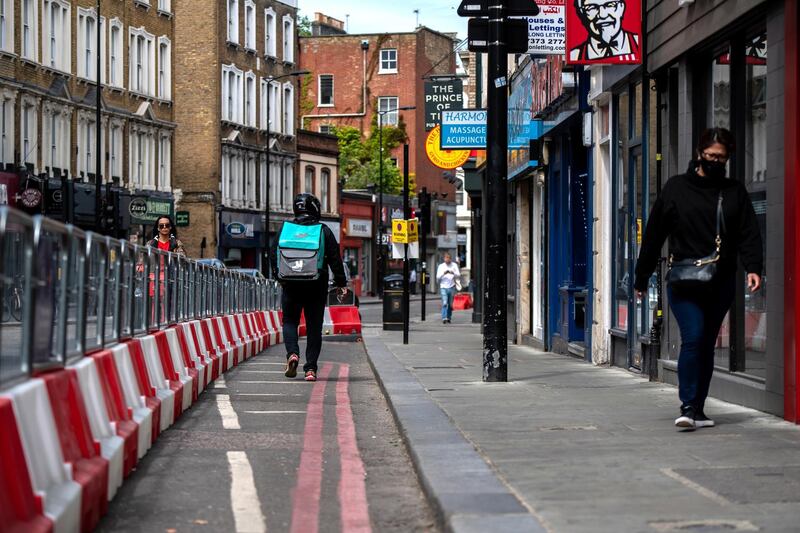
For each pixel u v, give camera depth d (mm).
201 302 16859
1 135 47250
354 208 92688
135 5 60531
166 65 64500
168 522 7090
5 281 5523
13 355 5754
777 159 10359
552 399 12523
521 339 27609
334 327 31484
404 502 7805
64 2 52844
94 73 55875
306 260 16000
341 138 102375
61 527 5820
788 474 7762
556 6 18297
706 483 7461
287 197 79562
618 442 9227
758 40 11305
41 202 48969
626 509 6676
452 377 15594
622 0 15070
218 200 69562
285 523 7152
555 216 23328
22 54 49188
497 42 14133
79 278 7516
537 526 6230
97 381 7730
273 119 77438
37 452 5828
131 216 56719
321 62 103938
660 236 9750
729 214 9453
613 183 17547
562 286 22500
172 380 12148
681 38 13281
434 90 36531
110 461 7398
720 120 12633
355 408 13250
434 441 9383
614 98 17453
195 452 9742
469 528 6180
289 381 16562
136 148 60656
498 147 14227
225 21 70312
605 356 18156
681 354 9766
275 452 9859
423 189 42812
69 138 53406
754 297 11305
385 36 102875
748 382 11312
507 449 8945
